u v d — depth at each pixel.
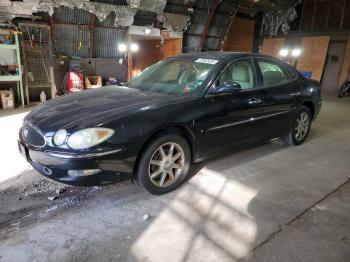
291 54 12.72
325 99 9.81
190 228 2.25
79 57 7.72
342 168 3.53
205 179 3.08
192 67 3.29
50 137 2.31
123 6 7.47
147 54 10.18
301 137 4.33
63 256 1.92
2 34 6.17
